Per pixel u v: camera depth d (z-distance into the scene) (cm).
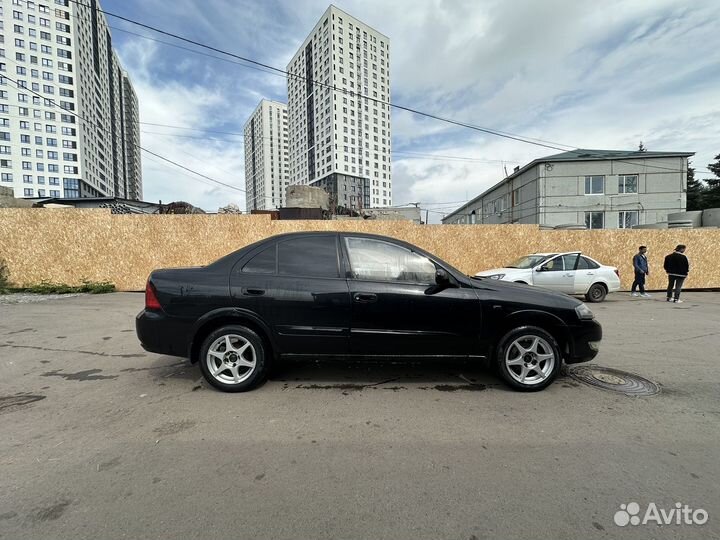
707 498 207
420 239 1226
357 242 382
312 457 246
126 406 325
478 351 370
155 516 189
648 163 2603
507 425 294
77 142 7912
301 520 188
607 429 288
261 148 11512
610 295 1162
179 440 267
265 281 362
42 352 489
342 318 358
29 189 7394
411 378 399
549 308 367
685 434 280
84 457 243
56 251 1064
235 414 310
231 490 211
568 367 438
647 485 218
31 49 7288
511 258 1247
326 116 10538
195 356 367
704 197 3494
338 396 350
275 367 430
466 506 199
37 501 199
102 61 9838
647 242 1262
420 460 243
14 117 7200
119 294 1034
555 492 211
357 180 10938
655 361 464
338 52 10306
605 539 175
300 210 1897
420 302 360
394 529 182
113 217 1094
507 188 3278
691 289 1265
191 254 1123
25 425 288
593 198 2653
